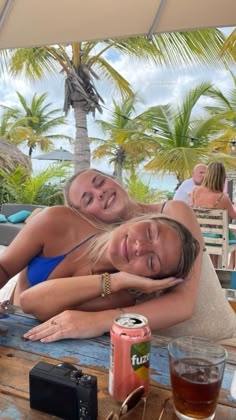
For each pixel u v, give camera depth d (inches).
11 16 85.5
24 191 273.9
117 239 47.1
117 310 42.4
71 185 56.7
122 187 56.7
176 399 26.4
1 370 32.4
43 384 26.6
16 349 36.6
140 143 407.5
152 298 45.9
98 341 38.8
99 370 32.7
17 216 199.3
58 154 393.4
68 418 26.1
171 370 27.0
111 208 54.3
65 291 44.9
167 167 367.2
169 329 48.7
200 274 48.8
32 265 54.3
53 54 275.0
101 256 48.6
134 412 26.8
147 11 87.4
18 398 28.3
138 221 48.1
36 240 53.0
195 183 164.4
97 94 288.4
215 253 128.3
